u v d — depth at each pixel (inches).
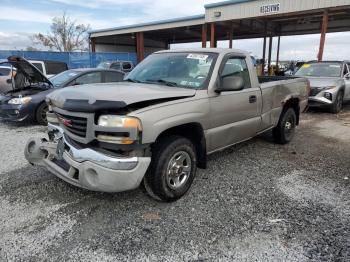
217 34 1208.2
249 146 238.1
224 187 159.0
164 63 176.6
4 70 438.9
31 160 149.8
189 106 139.3
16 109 292.5
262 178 172.4
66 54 955.3
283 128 235.0
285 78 253.6
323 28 593.6
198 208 136.2
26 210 131.7
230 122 169.2
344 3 550.3
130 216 128.6
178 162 139.2
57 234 115.0
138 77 176.9
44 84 314.3
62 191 149.6
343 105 486.3
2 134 267.1
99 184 117.4
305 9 600.4
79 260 101.0
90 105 116.3
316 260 102.5
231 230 119.6
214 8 754.8
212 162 198.2
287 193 153.3
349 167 194.4
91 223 122.9
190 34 1310.3
